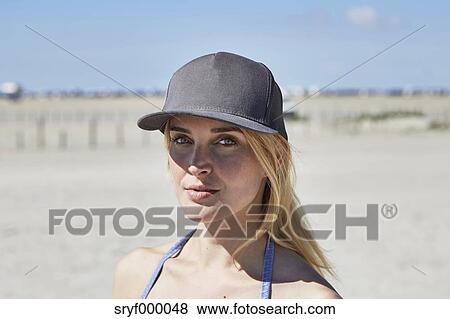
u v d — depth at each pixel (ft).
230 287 9.71
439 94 527.40
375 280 37.99
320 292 9.30
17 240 50.55
